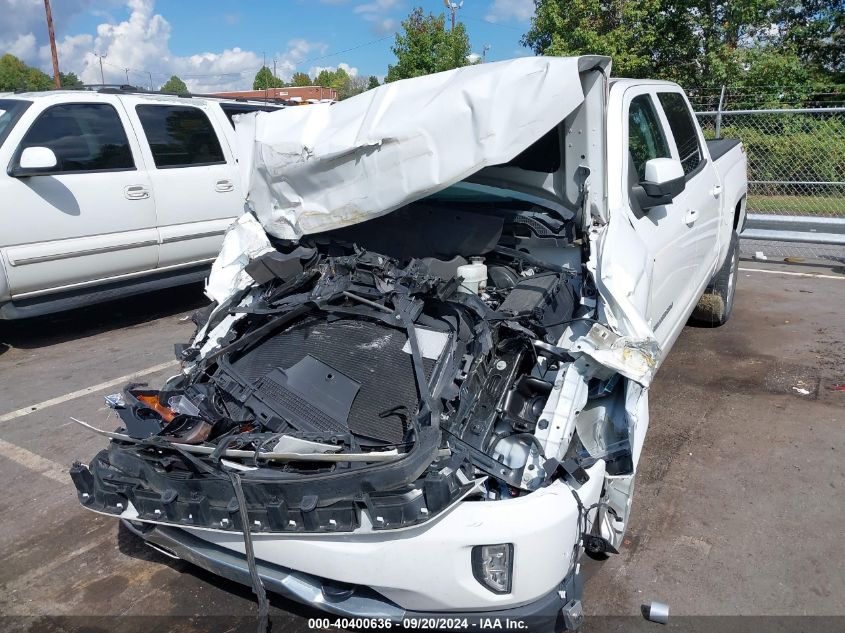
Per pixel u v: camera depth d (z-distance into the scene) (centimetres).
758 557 301
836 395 455
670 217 388
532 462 247
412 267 318
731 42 1662
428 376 272
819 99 1669
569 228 314
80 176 604
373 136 299
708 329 602
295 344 308
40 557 333
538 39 1853
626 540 317
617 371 254
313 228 338
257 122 367
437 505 217
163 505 244
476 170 284
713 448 395
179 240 691
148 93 714
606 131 300
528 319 285
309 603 238
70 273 607
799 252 911
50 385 548
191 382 303
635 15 1580
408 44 2078
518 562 220
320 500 225
